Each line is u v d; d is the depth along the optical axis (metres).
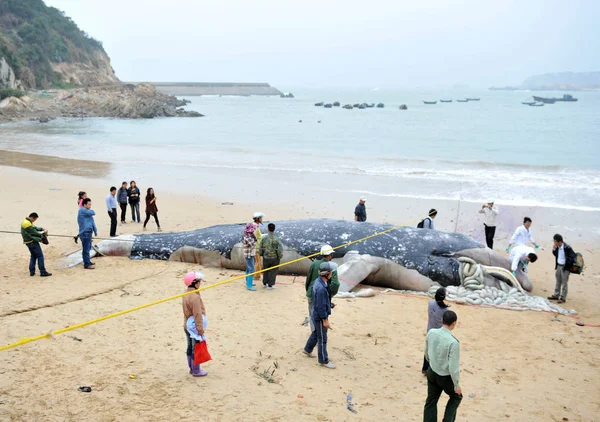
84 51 135.75
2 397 6.91
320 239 13.00
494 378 8.14
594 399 7.58
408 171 28.89
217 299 11.05
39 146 41.09
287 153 37.09
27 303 10.34
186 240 13.76
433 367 6.13
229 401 7.09
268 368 8.09
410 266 12.29
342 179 26.56
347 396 7.38
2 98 81.94
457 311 10.90
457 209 20.39
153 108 86.69
